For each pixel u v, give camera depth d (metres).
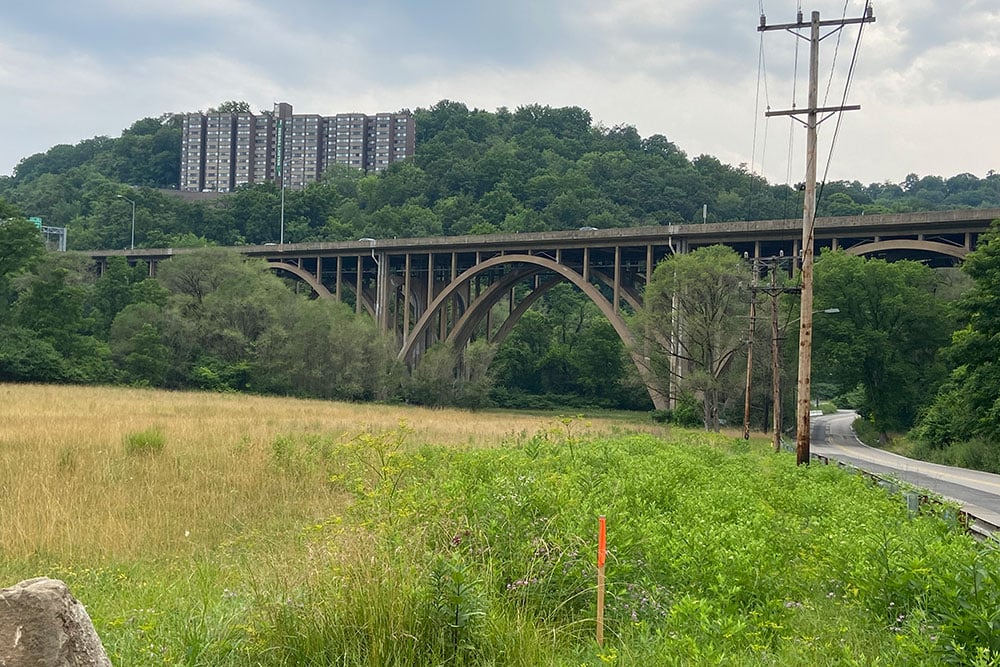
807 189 23.19
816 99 22.91
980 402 38.50
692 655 5.52
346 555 6.54
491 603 6.18
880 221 52.50
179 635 5.76
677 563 7.50
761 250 59.81
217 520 12.46
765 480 16.25
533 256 63.44
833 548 8.50
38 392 47.88
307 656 5.62
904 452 46.16
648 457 18.78
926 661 5.56
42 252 67.31
